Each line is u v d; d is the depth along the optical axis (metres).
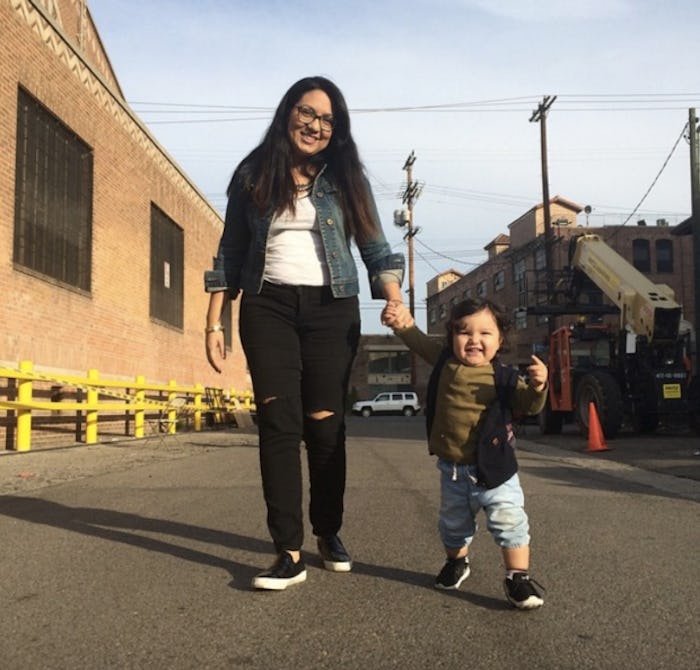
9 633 2.81
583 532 4.67
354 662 2.53
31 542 4.28
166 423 15.80
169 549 4.12
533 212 46.94
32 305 10.88
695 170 19.14
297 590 3.35
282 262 3.56
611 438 14.28
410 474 7.62
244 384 28.08
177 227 19.27
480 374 3.21
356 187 3.67
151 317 16.86
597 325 16.44
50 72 11.51
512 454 3.17
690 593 3.35
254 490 6.34
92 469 7.88
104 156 13.77
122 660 2.55
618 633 2.82
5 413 9.88
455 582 3.35
